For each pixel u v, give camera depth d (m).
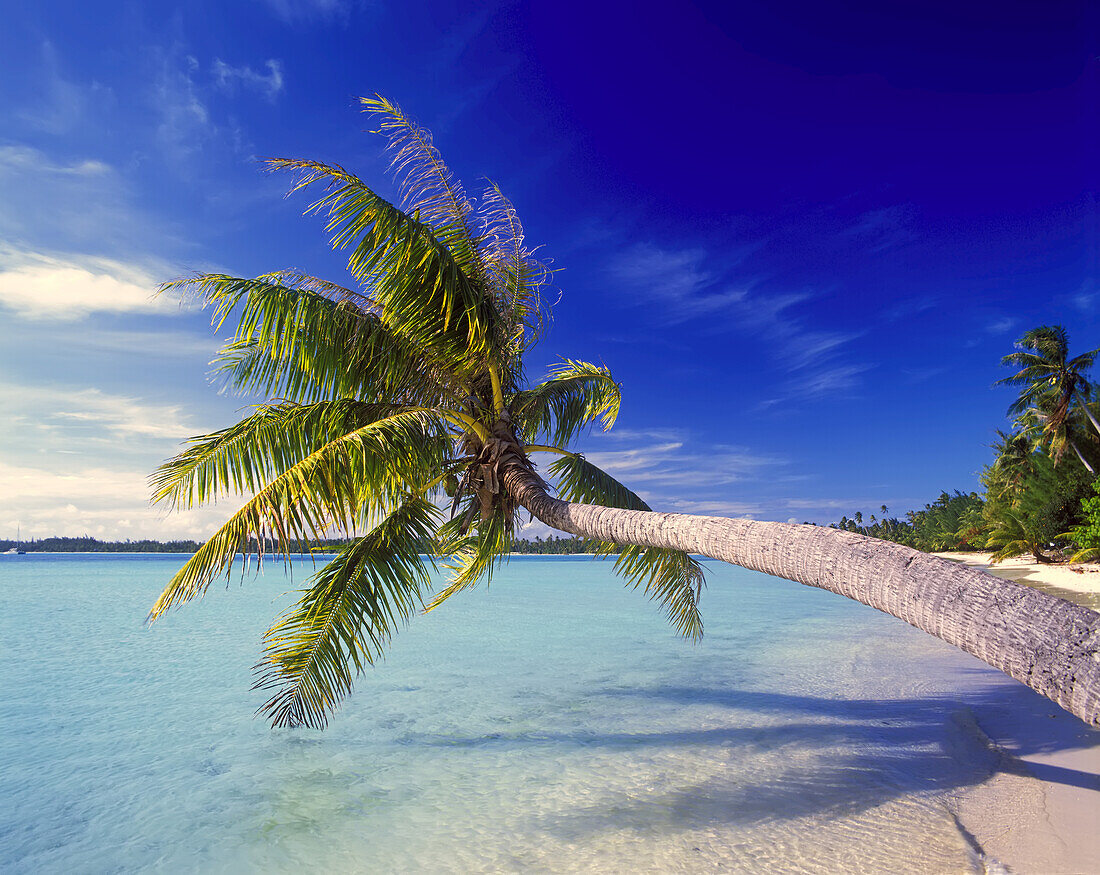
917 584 2.75
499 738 8.99
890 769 7.24
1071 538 42.56
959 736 8.42
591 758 8.02
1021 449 49.66
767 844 5.39
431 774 7.57
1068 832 5.30
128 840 5.88
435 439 8.20
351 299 8.42
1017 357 44.19
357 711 10.55
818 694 11.28
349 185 6.83
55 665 15.07
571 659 15.30
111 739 9.17
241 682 13.12
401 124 7.66
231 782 7.40
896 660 14.59
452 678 13.12
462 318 8.00
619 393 10.96
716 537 4.48
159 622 23.75
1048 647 2.16
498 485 8.37
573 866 5.11
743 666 14.16
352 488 6.65
